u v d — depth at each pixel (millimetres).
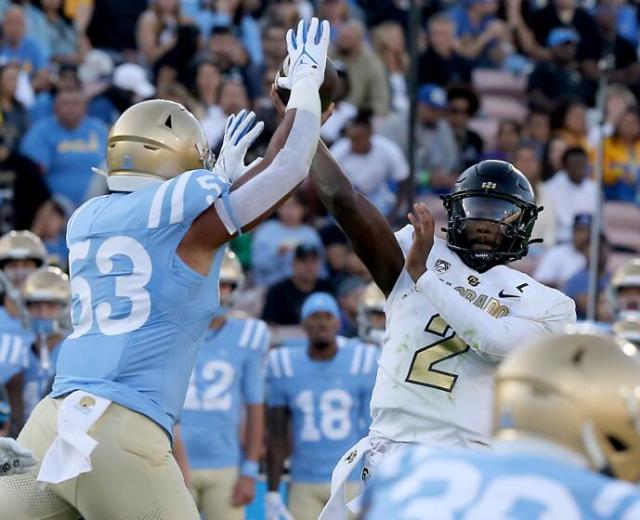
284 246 36438
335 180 15305
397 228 37875
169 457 13898
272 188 14000
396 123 40719
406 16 45438
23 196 35719
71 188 37156
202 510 27219
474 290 15086
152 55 42562
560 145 42062
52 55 41844
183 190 13805
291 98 14438
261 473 30062
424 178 40375
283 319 34344
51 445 13633
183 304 13898
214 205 13898
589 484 8531
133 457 13555
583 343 8977
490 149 42562
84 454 13359
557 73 45344
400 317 15328
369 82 42500
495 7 47875
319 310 27766
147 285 13820
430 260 15320
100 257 13992
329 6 44031
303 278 34531
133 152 14242
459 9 47312
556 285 37406
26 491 13930
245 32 44094
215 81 40062
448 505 8648
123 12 42625
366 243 15359
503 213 15039
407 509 8734
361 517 9180
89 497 13609
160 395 13805
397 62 44594
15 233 29359
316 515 27781
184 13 44156
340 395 27844
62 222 36125
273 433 28031
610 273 39906
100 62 41781
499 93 46812
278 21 43719
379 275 15508
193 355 14172
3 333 26562
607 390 8789
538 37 47469
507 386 8938
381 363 15453
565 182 41438
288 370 27969
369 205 15414
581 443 8789
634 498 8453
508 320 14766
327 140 41094
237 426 27328
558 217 41188
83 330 14023
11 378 26203
